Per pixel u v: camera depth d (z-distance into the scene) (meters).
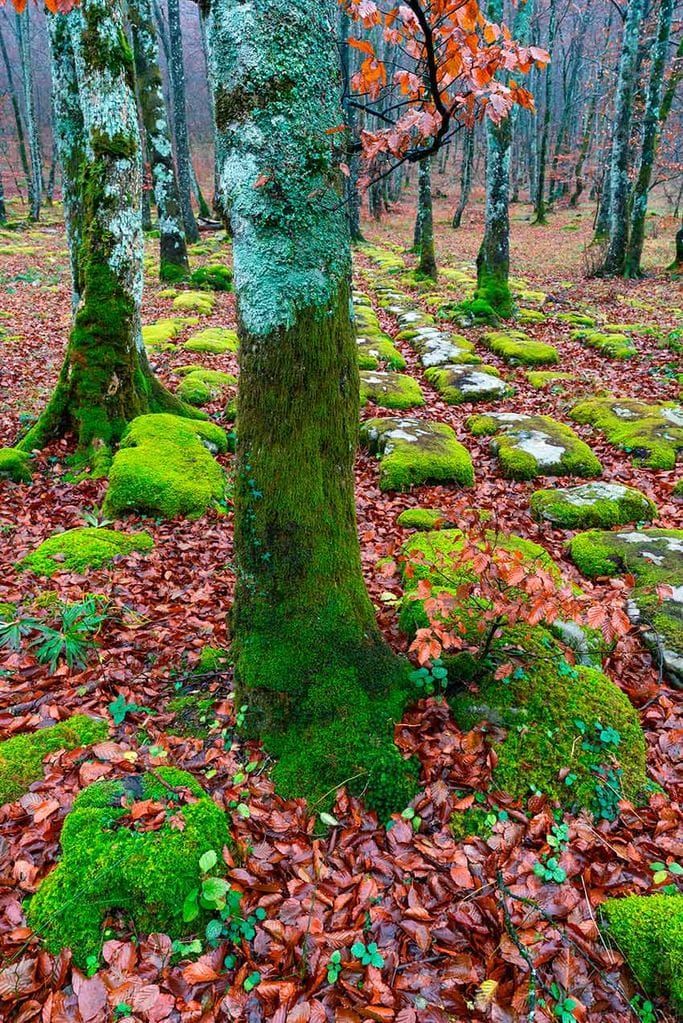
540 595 2.74
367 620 3.23
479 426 7.61
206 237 24.38
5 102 41.38
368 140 2.30
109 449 6.63
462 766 3.00
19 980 2.21
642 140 16.50
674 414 7.58
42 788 2.92
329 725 3.04
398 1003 2.17
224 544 5.40
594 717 3.14
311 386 2.83
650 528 5.19
